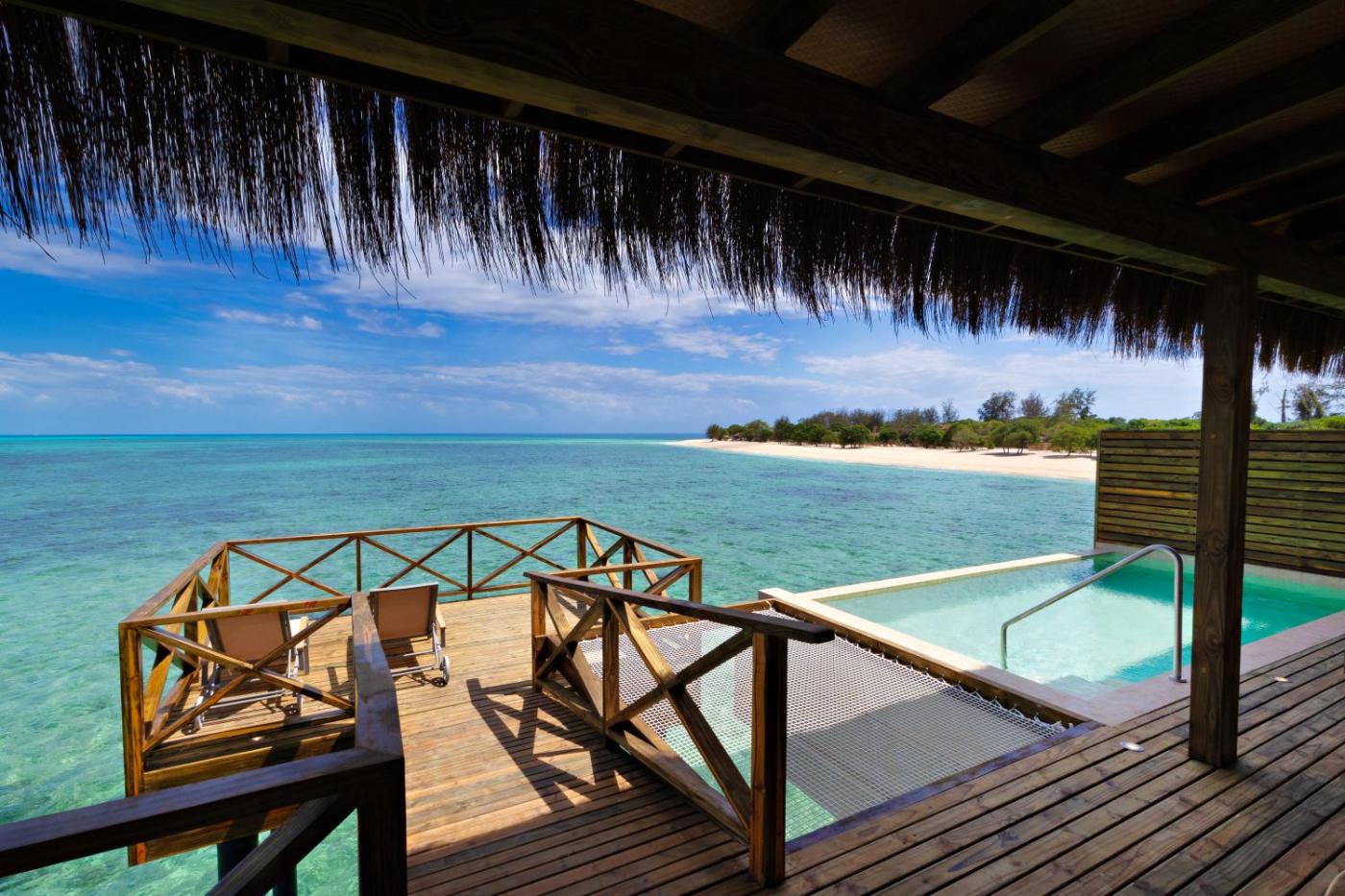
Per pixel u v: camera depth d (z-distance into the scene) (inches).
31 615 367.6
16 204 42.0
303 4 30.8
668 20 42.5
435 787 97.0
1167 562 288.7
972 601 234.5
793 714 117.0
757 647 68.4
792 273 72.9
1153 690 118.0
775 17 47.4
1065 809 80.8
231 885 31.9
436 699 135.6
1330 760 92.2
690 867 73.8
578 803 91.8
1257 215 89.4
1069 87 60.3
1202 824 77.4
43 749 195.3
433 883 72.8
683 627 172.1
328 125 49.3
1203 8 50.0
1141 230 72.7
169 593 126.8
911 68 55.9
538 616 142.1
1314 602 240.7
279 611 135.0
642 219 62.4
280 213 49.8
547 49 37.7
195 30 41.0
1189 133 67.3
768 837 68.3
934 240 83.5
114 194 45.1
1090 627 209.6
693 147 60.6
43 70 41.2
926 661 136.1
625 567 169.8
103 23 38.7
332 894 118.1
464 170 54.2
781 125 47.3
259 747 123.8
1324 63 57.1
